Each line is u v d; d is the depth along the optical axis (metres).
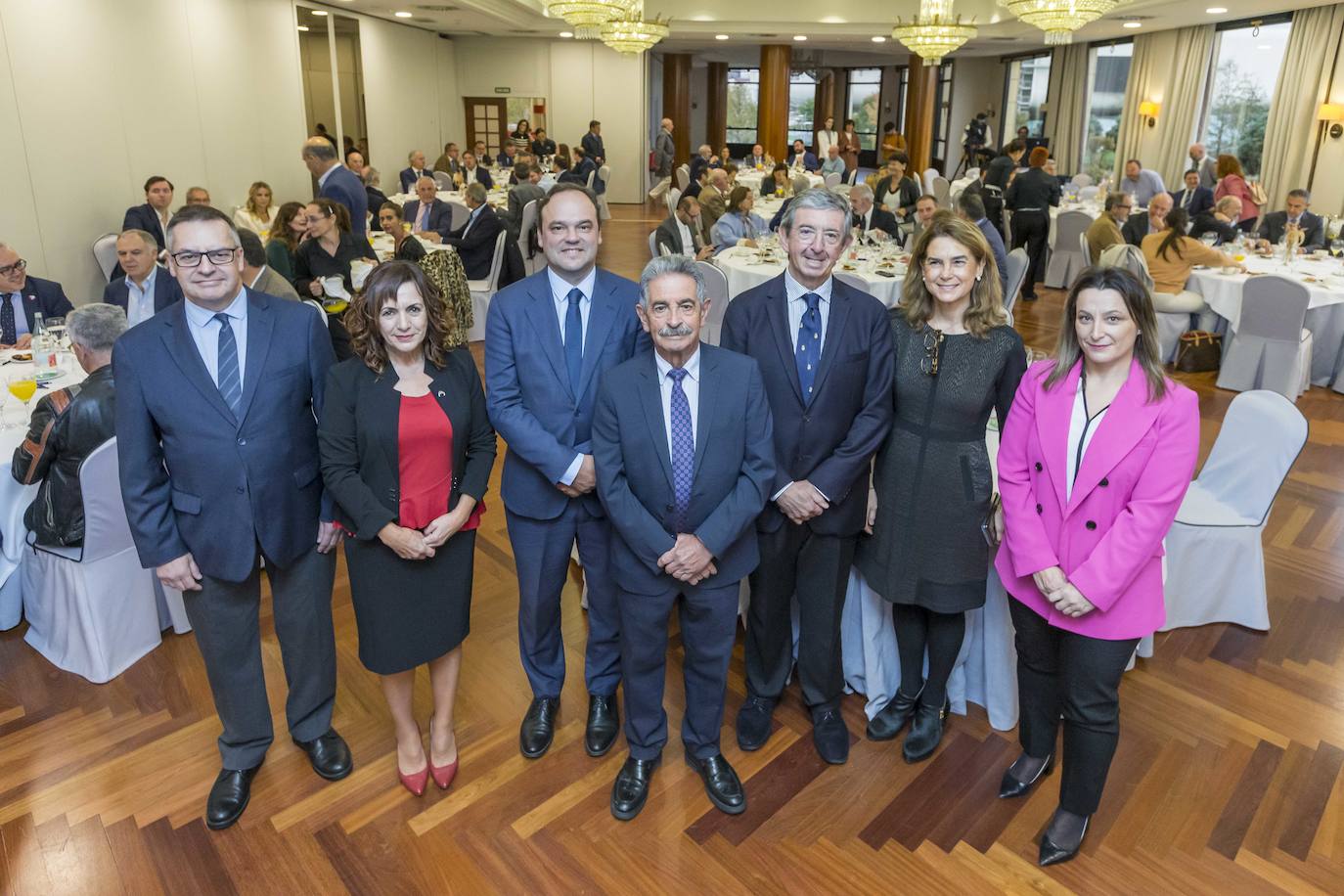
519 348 2.19
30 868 2.12
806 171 15.13
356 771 2.46
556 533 2.36
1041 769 2.36
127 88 7.37
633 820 2.28
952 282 2.17
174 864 2.13
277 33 9.82
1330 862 2.15
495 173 13.84
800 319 2.27
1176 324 6.29
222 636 2.19
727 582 2.16
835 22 13.91
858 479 2.35
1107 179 14.75
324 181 5.91
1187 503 3.13
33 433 2.66
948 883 2.09
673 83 19.72
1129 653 1.99
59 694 2.77
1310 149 10.56
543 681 2.57
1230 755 2.51
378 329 2.04
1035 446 2.04
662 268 1.96
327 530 2.23
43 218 6.47
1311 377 6.09
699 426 2.05
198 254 1.91
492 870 2.13
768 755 2.53
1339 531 3.88
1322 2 9.92
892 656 2.70
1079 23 7.45
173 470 2.05
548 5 8.45
